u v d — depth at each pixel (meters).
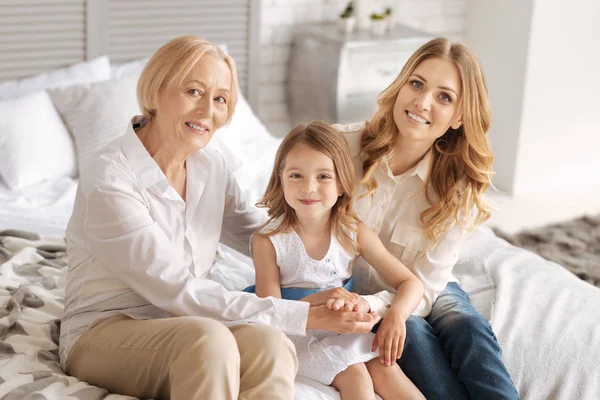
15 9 3.50
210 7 3.98
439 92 1.96
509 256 2.50
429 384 1.84
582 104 4.57
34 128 3.04
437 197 2.06
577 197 4.55
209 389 1.53
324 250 1.95
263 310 1.74
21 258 2.28
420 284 1.95
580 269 3.56
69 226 1.86
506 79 4.53
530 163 4.57
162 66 1.75
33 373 1.71
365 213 2.07
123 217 1.71
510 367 1.99
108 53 3.79
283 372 1.62
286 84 4.48
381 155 2.04
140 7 3.81
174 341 1.60
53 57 3.66
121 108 3.15
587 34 4.44
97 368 1.73
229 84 1.82
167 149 1.83
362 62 4.07
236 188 2.04
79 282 1.82
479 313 2.15
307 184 1.85
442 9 4.71
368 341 1.85
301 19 4.39
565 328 2.07
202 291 1.74
